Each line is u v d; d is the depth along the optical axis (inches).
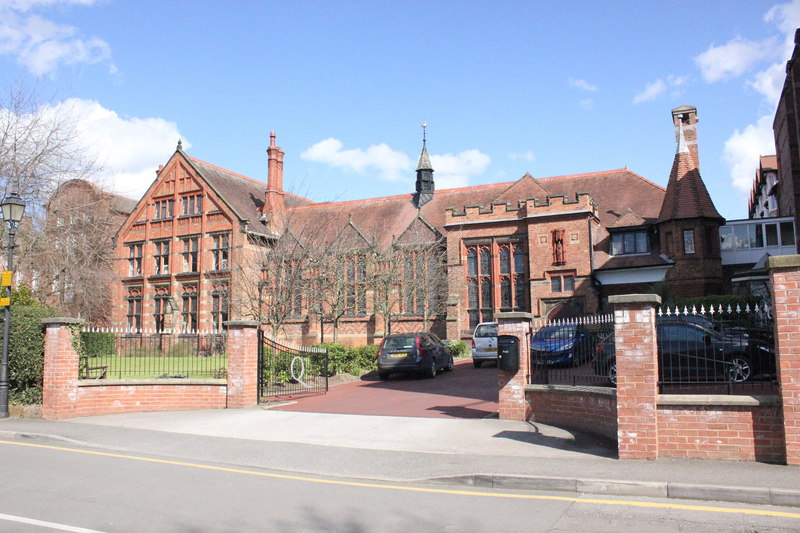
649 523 251.8
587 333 485.4
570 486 311.1
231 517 265.7
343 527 250.8
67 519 261.0
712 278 1156.5
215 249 1600.6
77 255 1230.9
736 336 418.6
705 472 321.7
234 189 1717.5
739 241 1198.3
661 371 414.0
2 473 355.6
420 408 590.6
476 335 977.5
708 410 358.0
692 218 1170.0
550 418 479.2
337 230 1521.9
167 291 1660.9
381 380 861.8
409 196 1721.2
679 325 411.8
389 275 1323.8
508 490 314.3
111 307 1727.4
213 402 619.8
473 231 1384.1
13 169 959.0
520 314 509.4
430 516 266.1
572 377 491.2
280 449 421.1
